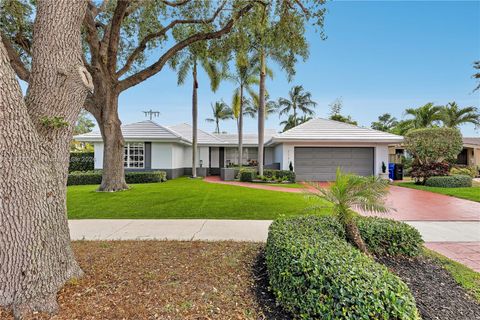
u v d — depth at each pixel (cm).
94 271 348
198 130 2508
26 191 258
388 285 238
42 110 288
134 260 398
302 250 293
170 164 1845
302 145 1744
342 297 231
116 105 1123
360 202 410
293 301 263
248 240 521
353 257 286
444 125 2328
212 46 1016
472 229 623
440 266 398
